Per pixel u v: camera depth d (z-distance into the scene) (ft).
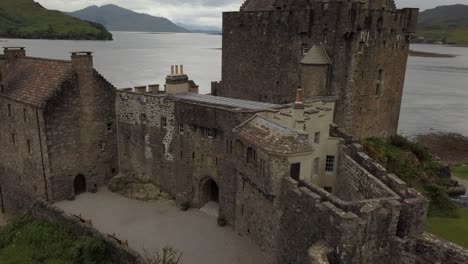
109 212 129.90
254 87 177.99
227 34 185.16
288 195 92.99
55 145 131.03
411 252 84.74
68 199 137.80
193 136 127.44
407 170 152.46
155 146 139.23
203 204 135.44
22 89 137.90
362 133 157.58
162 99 132.05
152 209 133.08
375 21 145.69
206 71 551.18
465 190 176.14
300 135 97.55
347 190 110.01
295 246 91.86
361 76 147.84
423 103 438.40
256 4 190.39
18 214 150.20
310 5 156.04
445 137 297.74
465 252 81.25
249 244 111.55
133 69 515.91
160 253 106.32
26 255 112.27
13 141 142.92
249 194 110.52
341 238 76.79
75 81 132.26
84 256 107.34
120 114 145.89
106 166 148.25
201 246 110.63
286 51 160.56
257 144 99.81
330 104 138.10
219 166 122.72
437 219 137.90
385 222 81.97
